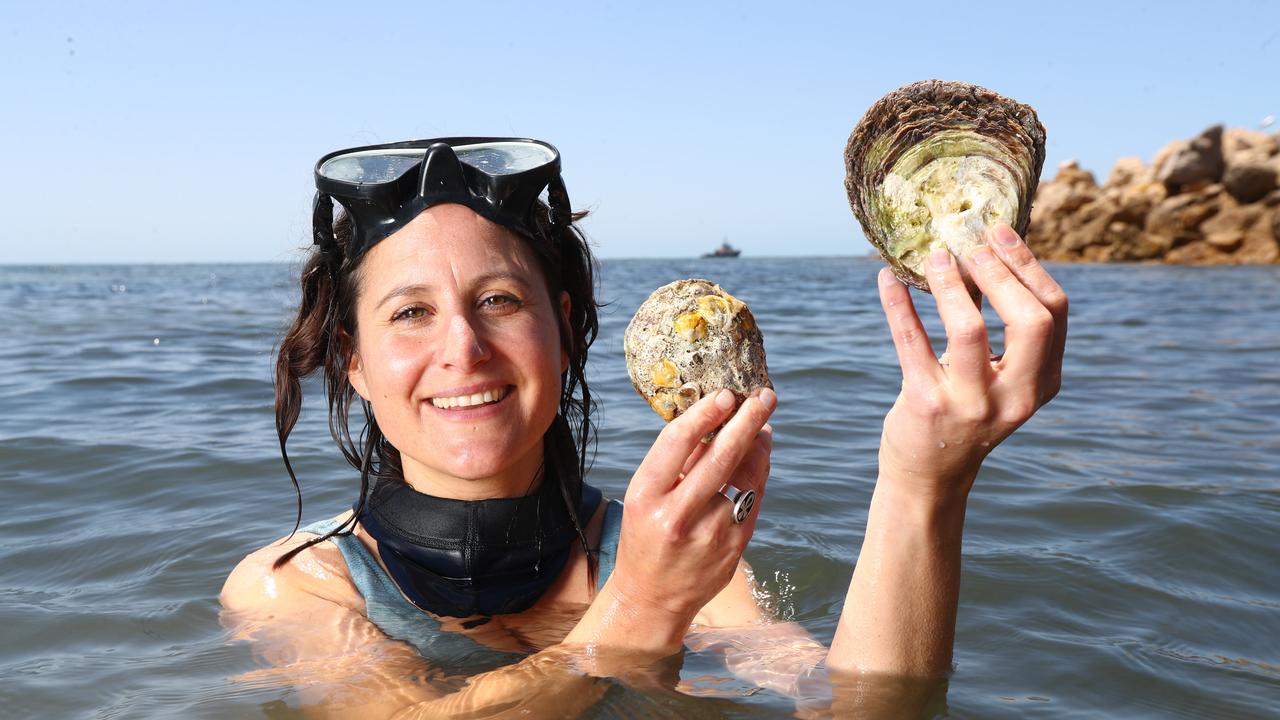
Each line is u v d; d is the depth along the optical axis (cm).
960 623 87
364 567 82
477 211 72
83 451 163
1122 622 88
